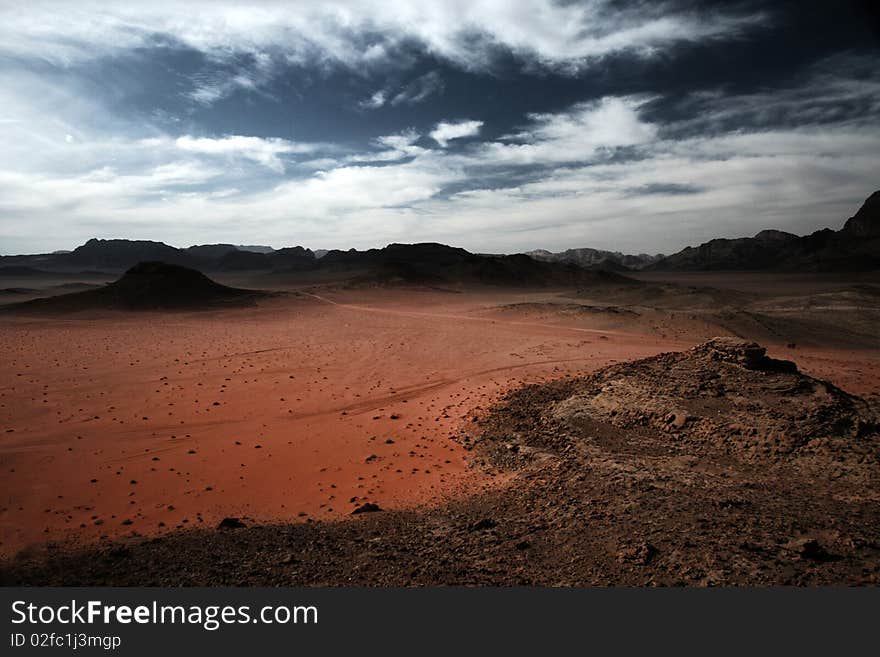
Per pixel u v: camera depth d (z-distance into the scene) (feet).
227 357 150.00
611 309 231.30
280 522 48.44
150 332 208.85
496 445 67.41
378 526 43.29
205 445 74.49
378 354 154.61
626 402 68.80
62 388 110.22
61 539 46.03
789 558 28.68
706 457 53.98
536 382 108.27
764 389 62.95
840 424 53.93
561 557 32.45
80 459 68.74
